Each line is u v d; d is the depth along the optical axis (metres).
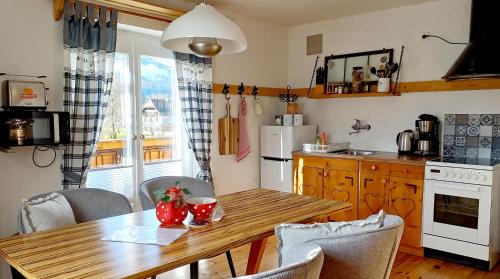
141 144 3.49
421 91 3.78
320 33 4.53
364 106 4.23
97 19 2.97
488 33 3.00
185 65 3.60
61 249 1.47
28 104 2.53
